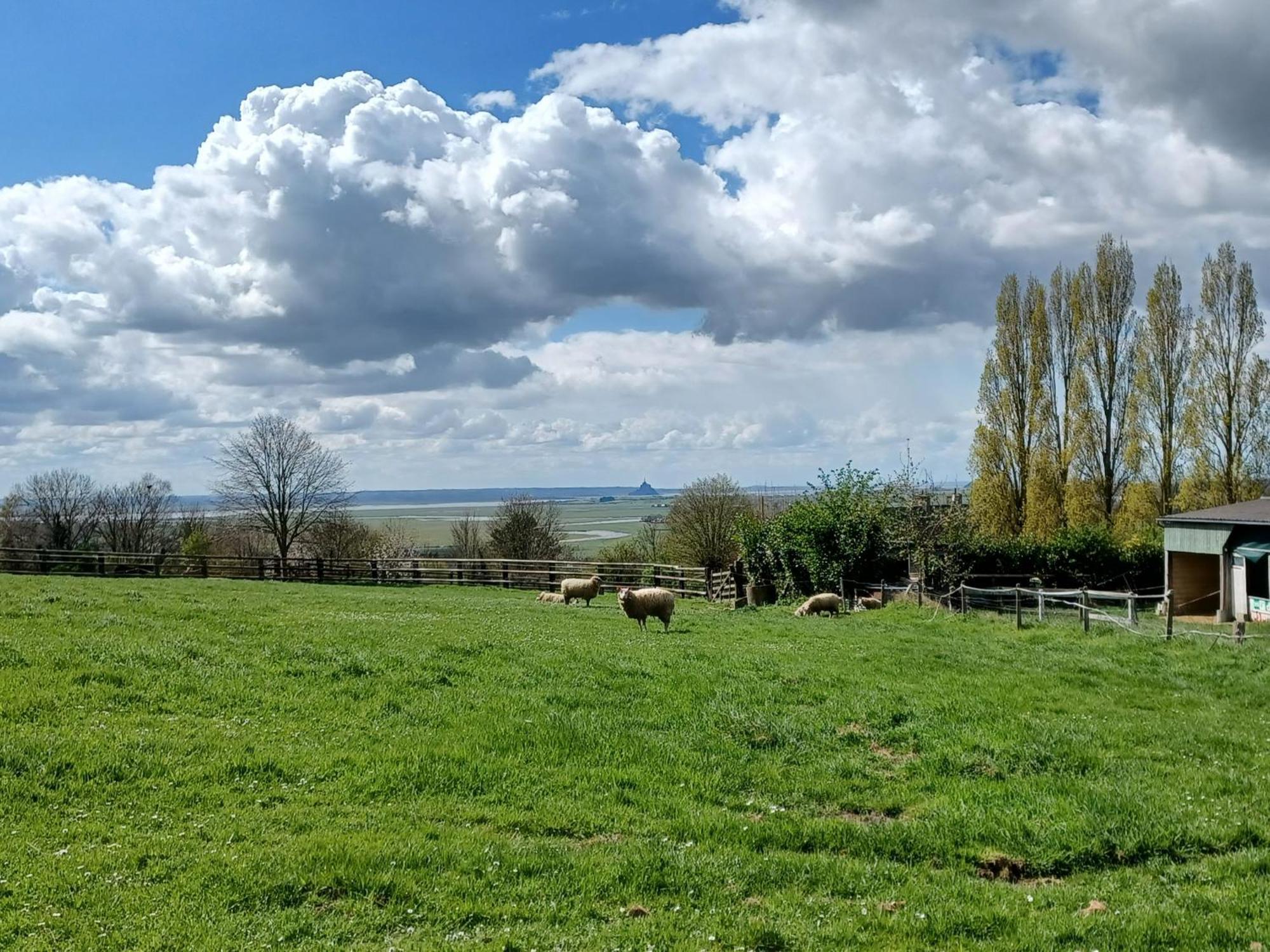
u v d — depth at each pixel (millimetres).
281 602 28156
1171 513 48062
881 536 37406
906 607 32562
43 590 26766
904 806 11047
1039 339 52719
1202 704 16688
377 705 13492
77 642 15539
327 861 8273
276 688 13969
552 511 81375
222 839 8727
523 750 11961
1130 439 49656
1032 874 9352
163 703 12750
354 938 7156
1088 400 51156
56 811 9039
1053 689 17188
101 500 85812
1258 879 8820
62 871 7770
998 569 41344
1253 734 14406
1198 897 8430
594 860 8766
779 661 18641
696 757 12133
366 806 9922
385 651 16797
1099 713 15406
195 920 7180
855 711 14484
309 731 12172
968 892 8555
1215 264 47219
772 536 39625
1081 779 11766
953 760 12414
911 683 17047
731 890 8422
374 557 75562
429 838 9070
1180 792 11344
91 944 6707
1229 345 46906
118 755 10398
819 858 9266
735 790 11266
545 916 7684
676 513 75500
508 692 14672
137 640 16266
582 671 16359
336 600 31359
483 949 6973
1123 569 43000
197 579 44281
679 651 19281
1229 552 33500
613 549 79562
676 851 9148
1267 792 11391
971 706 15055
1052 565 42094
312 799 9945
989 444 53312
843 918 7879
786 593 38750
